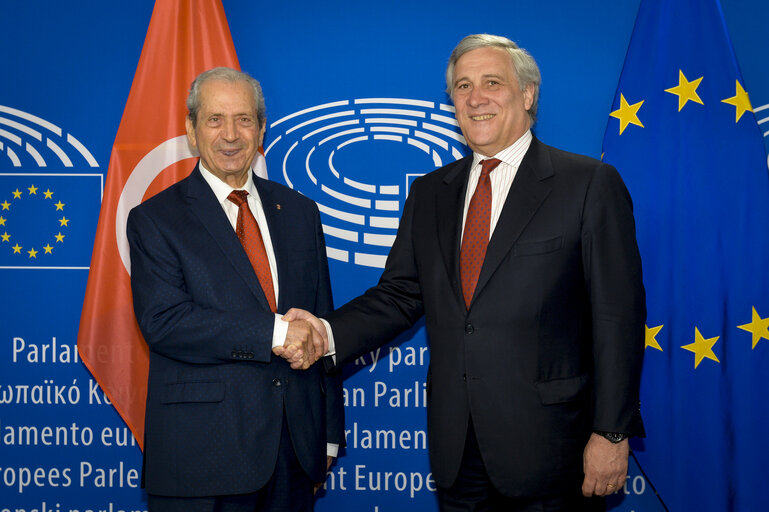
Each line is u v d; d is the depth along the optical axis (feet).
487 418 5.33
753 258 7.35
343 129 8.08
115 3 8.13
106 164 8.14
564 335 5.38
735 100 7.40
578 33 7.90
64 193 8.15
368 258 8.11
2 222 8.16
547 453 5.25
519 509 5.45
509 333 5.33
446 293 5.64
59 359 8.18
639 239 7.55
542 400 5.25
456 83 5.98
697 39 7.52
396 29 8.01
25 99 8.18
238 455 5.47
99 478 8.22
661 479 7.58
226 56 7.71
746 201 7.37
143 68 7.77
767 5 7.78
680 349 7.52
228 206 6.04
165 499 5.56
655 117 7.54
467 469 5.57
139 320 5.64
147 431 5.71
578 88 7.91
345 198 8.09
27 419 8.21
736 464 7.43
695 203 7.46
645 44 7.59
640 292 5.29
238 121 5.87
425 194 6.28
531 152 5.80
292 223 6.26
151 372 5.80
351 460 8.14
